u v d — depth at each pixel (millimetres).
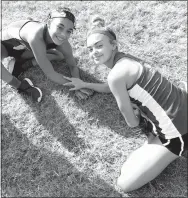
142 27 3111
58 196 2352
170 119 1941
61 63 2998
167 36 3021
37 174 2451
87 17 3248
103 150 2500
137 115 2359
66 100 2754
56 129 2629
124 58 1938
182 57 2885
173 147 2020
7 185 2424
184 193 2270
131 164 2207
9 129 2662
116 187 2334
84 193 2342
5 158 2533
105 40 1938
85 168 2436
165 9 3203
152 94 1904
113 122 2619
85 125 2629
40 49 2414
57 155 2508
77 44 3076
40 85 2869
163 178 2342
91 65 2939
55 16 2240
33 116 2713
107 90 2682
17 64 2908
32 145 2572
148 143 2211
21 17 3363
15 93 2844
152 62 2887
